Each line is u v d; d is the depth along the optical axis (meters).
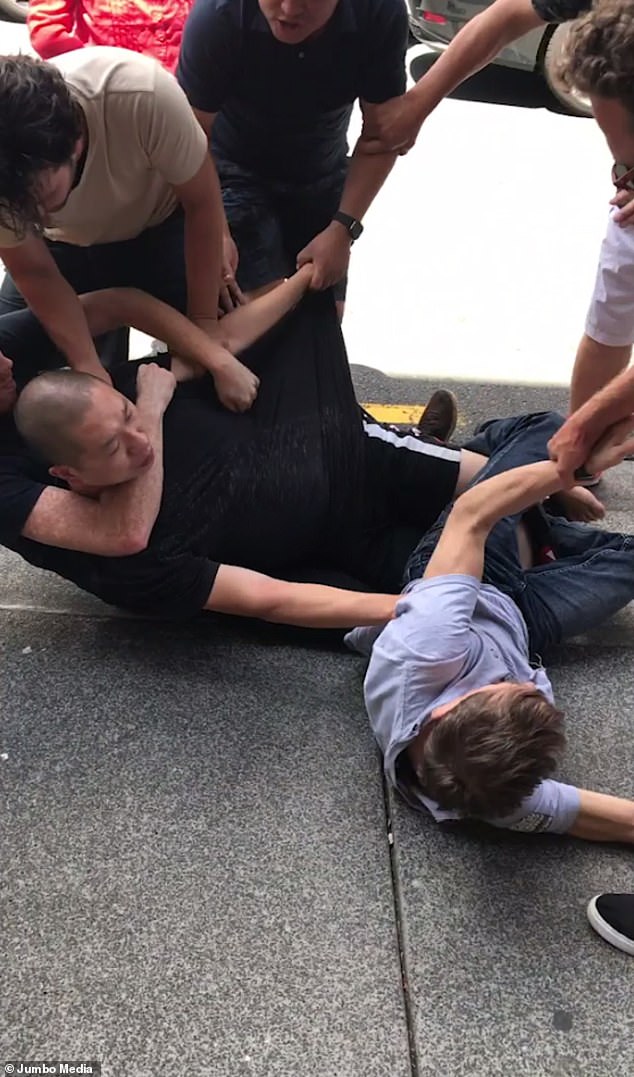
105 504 1.77
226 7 1.80
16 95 1.35
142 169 1.79
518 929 1.53
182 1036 1.36
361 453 2.12
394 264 3.66
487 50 2.02
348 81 1.95
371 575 2.17
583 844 1.66
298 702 1.88
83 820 1.62
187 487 1.88
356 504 2.13
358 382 2.97
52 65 1.50
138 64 1.64
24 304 2.25
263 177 2.20
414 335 3.26
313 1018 1.39
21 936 1.46
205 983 1.42
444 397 2.47
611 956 1.50
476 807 1.50
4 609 2.05
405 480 2.15
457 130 4.80
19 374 2.03
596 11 1.57
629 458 2.66
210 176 1.81
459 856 1.62
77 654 1.95
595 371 2.27
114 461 1.68
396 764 1.66
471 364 3.13
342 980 1.44
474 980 1.46
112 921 1.49
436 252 3.76
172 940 1.47
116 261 2.11
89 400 1.65
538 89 5.23
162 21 2.31
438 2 4.77
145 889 1.53
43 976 1.41
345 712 1.87
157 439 1.85
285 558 2.10
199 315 2.03
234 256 2.13
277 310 2.09
